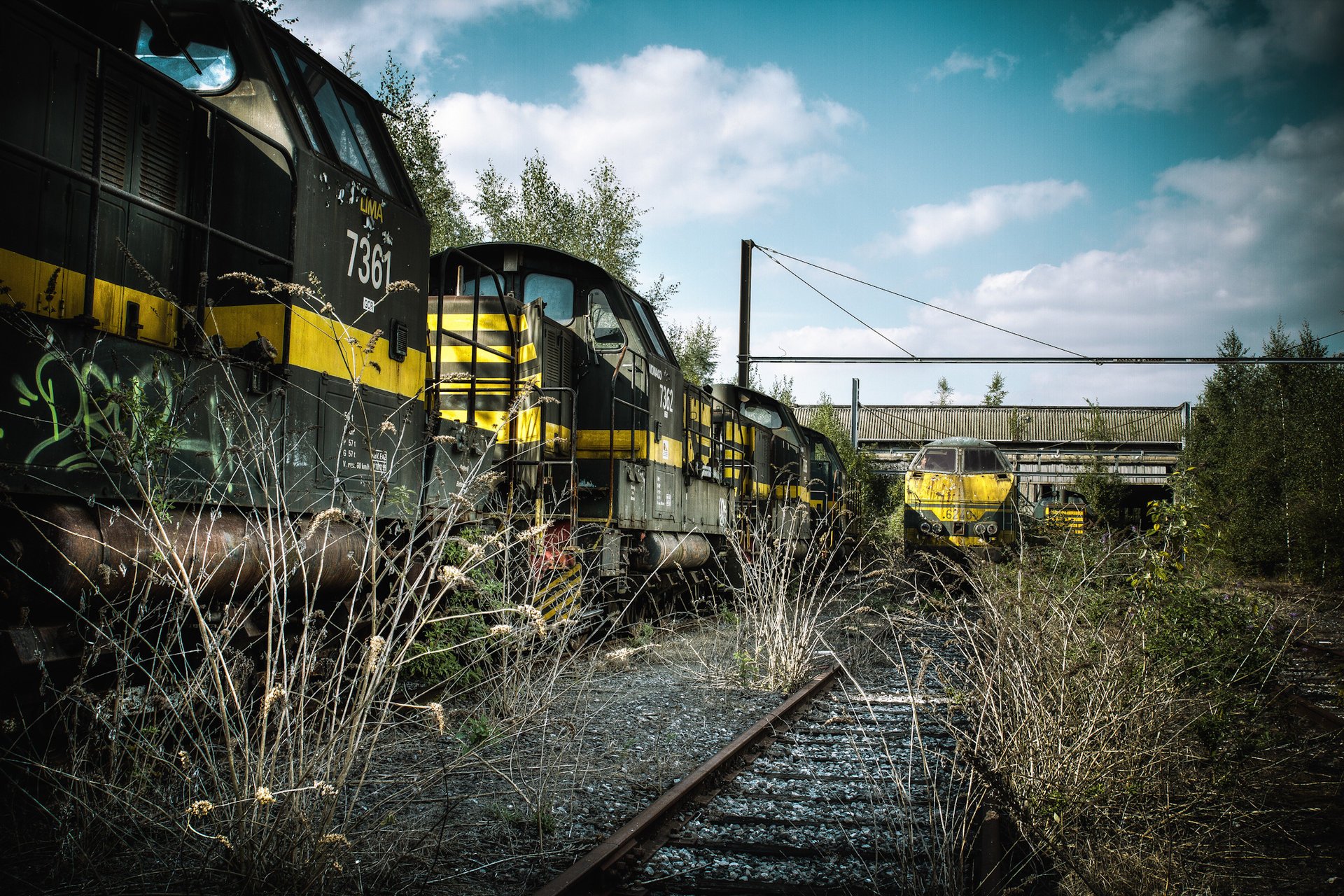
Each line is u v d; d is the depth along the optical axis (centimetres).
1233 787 453
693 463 1194
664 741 550
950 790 447
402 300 584
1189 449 2923
